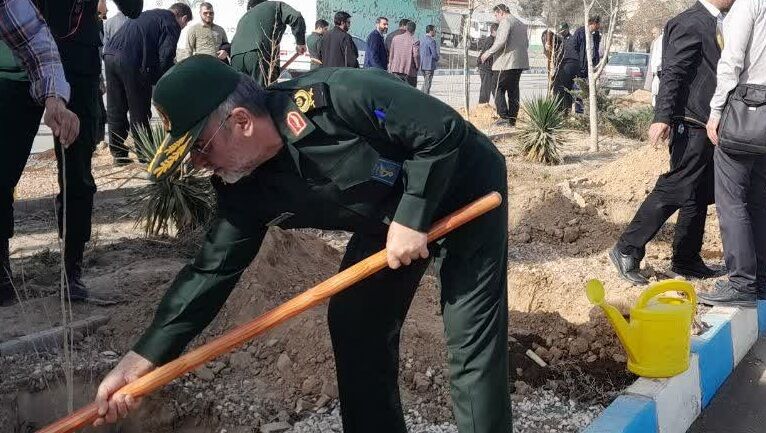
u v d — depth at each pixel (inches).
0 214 167.3
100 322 164.1
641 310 149.9
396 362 116.6
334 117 92.8
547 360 165.0
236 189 99.3
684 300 157.5
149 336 100.3
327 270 186.9
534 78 1098.7
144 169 234.1
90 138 170.2
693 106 193.6
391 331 113.7
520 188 322.3
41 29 144.1
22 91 157.6
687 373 154.4
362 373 114.4
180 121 88.4
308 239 198.4
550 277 199.8
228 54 442.6
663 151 298.0
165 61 341.1
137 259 208.4
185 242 221.0
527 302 196.1
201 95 88.5
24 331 156.9
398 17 821.9
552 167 381.7
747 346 187.5
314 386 145.9
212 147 91.0
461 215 98.7
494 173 103.4
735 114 177.3
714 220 267.3
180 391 144.2
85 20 165.2
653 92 326.0
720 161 184.4
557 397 150.9
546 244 243.3
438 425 138.3
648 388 146.5
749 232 185.9
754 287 188.9
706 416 159.0
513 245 240.5
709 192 207.8
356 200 98.7
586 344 167.6
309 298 100.3
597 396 151.2
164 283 183.2
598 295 148.9
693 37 190.2
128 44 332.8
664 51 197.5
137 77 335.3
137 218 230.7
